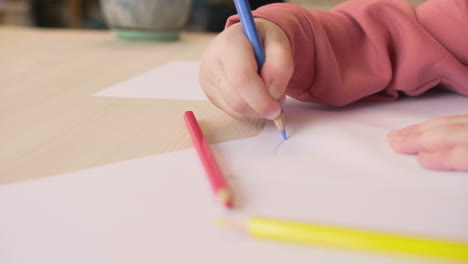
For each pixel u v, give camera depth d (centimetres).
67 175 32
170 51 94
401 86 49
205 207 27
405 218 25
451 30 48
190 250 23
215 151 35
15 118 46
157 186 30
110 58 84
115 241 24
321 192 28
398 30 49
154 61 80
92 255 23
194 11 189
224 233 24
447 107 47
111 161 34
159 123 44
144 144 38
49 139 40
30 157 35
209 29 179
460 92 51
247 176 30
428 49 47
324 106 49
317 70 45
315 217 25
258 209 26
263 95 34
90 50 95
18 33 127
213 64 37
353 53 49
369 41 49
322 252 22
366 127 39
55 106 51
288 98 53
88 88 59
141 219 26
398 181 29
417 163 32
